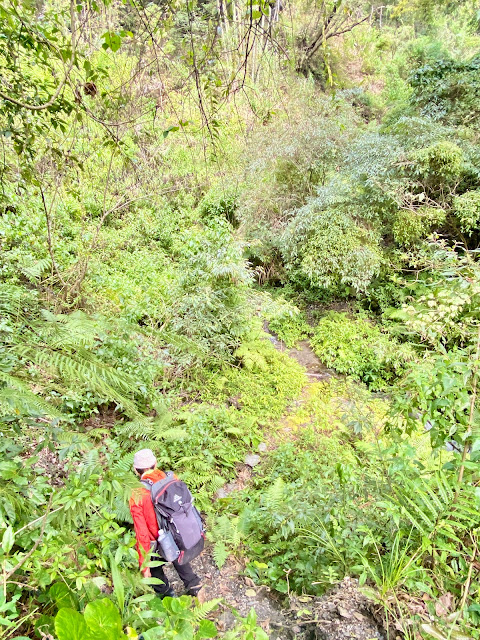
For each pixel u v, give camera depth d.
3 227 5.51
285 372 6.75
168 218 9.60
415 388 2.23
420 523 2.23
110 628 1.06
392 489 2.49
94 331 2.85
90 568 1.72
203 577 3.22
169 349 5.39
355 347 7.24
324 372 7.13
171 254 9.27
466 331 2.62
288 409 6.02
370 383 6.65
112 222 9.16
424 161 7.46
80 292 5.61
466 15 13.06
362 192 8.17
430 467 2.67
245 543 3.51
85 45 2.43
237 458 4.81
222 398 5.83
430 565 2.13
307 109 8.96
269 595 2.93
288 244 8.65
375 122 12.81
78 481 1.73
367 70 14.81
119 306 5.65
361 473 2.89
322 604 2.40
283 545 3.22
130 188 7.55
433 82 9.40
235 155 8.52
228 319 6.52
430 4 12.84
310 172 9.52
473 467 1.83
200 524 2.63
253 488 4.49
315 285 8.71
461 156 7.49
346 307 8.80
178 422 4.96
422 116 9.22
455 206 7.45
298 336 8.24
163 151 8.02
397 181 7.67
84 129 4.39
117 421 4.35
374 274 8.15
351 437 5.16
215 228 7.80
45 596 1.75
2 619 1.23
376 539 2.48
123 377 2.18
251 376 6.49
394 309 7.70
